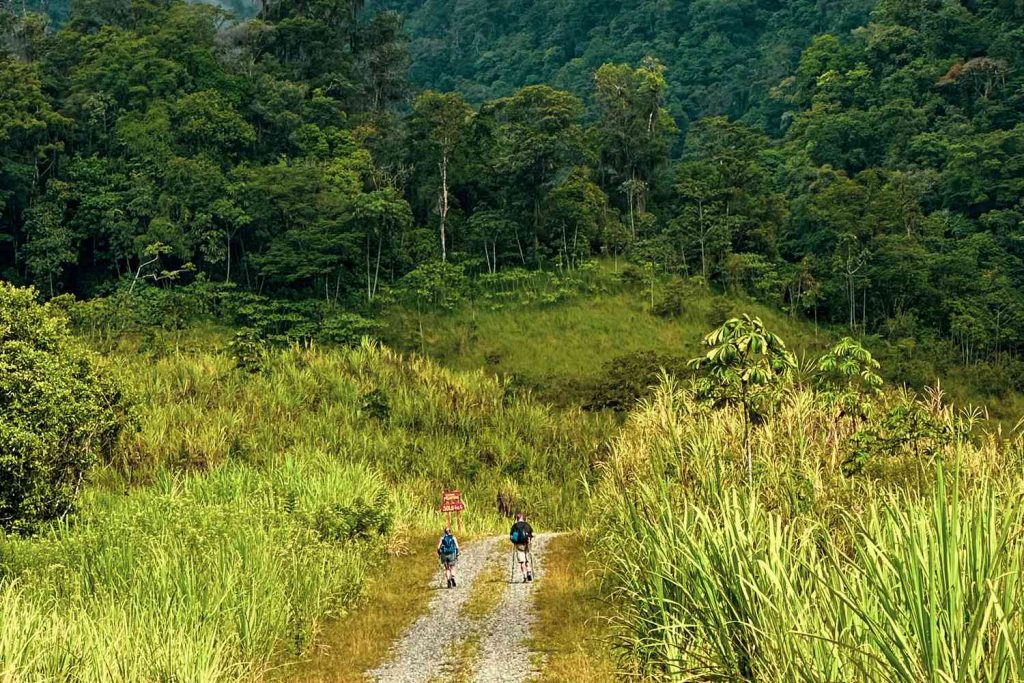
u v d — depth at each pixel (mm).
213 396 45562
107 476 31578
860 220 100438
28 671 11219
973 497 7758
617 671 12398
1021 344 90938
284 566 19516
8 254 85312
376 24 126250
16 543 19578
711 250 97000
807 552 10383
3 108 83250
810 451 17547
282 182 84812
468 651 15539
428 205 97438
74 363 28375
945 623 6414
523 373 73438
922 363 83250
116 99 93562
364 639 17188
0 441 21750
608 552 18625
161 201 82188
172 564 16859
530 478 43656
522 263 94000
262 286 83562
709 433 19125
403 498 36375
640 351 67438
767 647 8125
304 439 42625
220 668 13125
